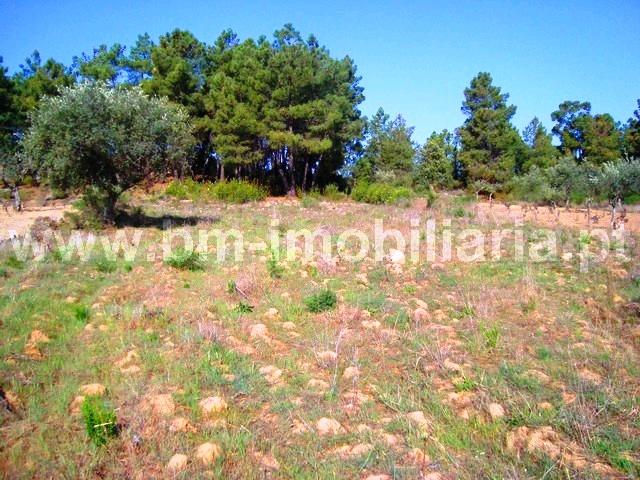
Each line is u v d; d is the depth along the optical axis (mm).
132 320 6309
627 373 5281
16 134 30531
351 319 6594
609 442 3957
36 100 32625
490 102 42094
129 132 12742
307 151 30500
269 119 29047
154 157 13172
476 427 4227
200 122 30594
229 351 5508
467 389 4820
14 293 7277
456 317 6895
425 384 4938
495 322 6668
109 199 13633
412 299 7461
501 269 9500
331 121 28938
